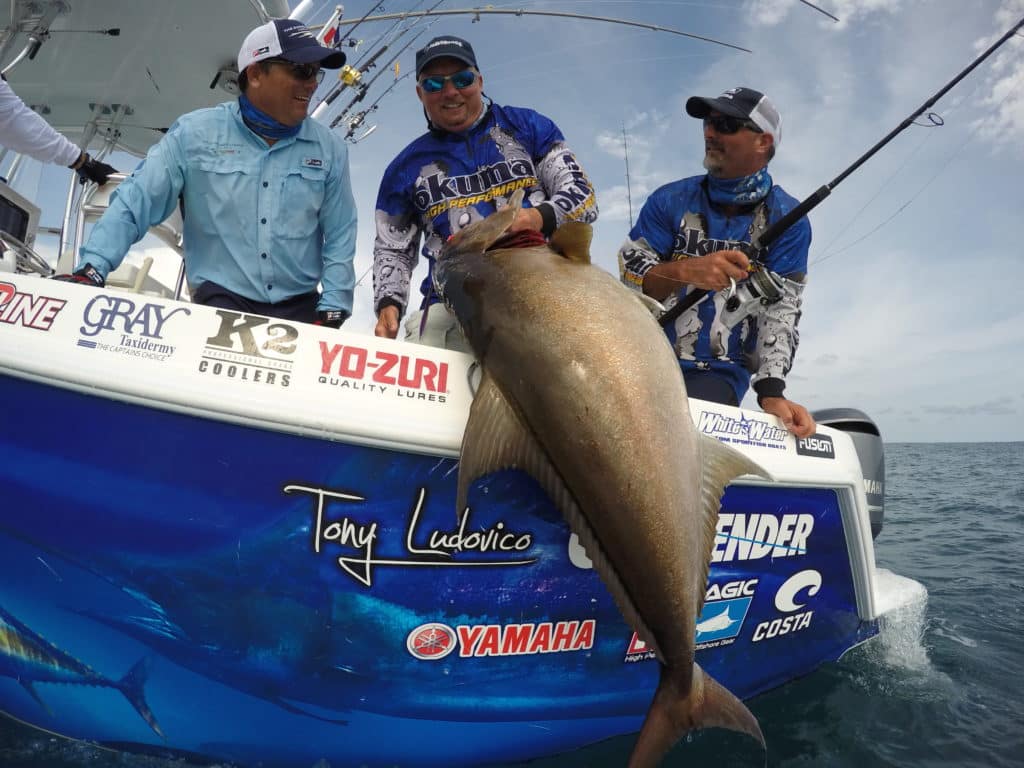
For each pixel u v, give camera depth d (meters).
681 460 1.41
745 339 2.53
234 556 1.52
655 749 1.44
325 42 3.90
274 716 1.59
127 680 1.56
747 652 2.05
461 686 1.67
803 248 2.51
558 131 2.35
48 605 1.54
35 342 1.47
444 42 2.21
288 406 1.49
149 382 1.46
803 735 1.98
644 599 1.39
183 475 1.49
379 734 1.64
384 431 1.52
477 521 1.62
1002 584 3.74
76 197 3.82
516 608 1.68
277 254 2.16
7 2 3.20
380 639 1.59
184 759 1.61
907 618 2.55
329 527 1.54
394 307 2.35
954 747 1.95
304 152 2.19
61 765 1.55
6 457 1.49
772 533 2.02
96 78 3.85
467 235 1.71
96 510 1.50
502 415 1.44
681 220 2.58
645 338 1.44
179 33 3.50
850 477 2.17
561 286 1.46
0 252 2.59
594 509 1.38
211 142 2.11
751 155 2.42
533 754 1.77
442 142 2.34
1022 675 2.40
